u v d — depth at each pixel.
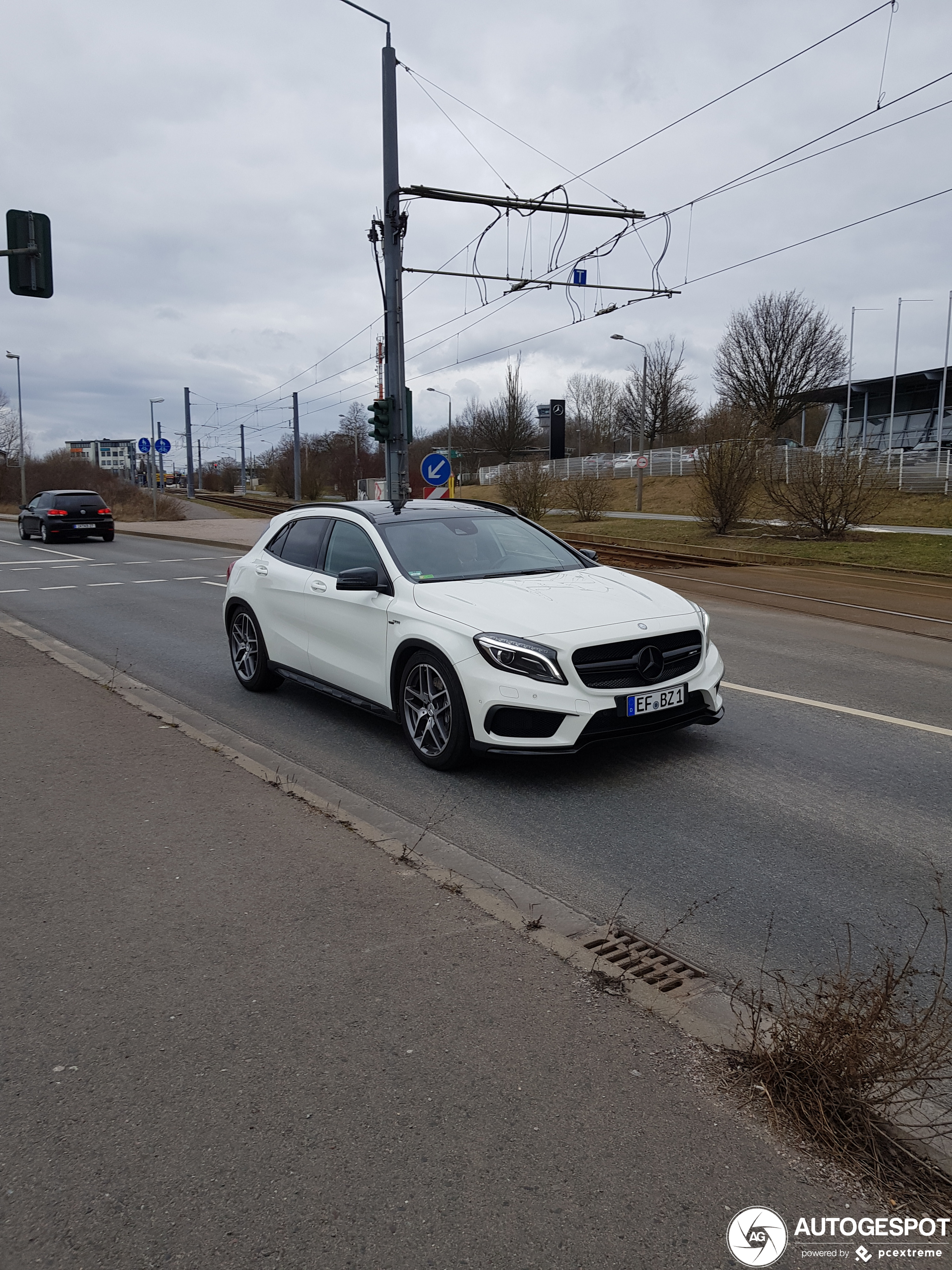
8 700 6.87
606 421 88.12
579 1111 2.38
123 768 5.22
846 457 21.23
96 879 3.78
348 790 5.11
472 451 81.81
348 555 6.46
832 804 4.88
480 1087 2.47
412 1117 2.36
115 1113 2.38
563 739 4.93
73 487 55.84
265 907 3.53
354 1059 2.60
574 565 6.41
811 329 51.25
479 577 5.94
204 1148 2.25
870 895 3.81
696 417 66.81
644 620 5.30
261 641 7.28
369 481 38.47
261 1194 2.11
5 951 3.22
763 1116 2.37
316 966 3.10
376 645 5.86
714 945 3.39
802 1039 2.50
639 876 4.00
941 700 7.20
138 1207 2.07
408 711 5.65
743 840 4.39
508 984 3.00
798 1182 2.15
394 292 17.75
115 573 18.30
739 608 12.58
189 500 60.66
